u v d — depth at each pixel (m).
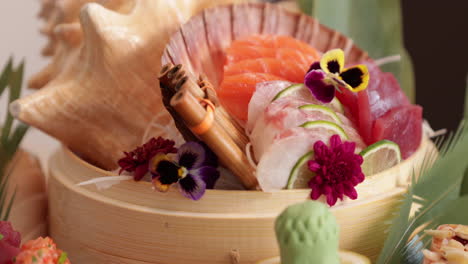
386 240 0.42
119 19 0.48
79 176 0.46
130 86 0.47
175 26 0.49
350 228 0.43
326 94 0.46
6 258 0.39
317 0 0.62
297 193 0.42
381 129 0.47
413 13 0.86
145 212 0.42
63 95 0.47
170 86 0.42
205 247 0.42
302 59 0.49
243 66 0.48
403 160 0.49
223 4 0.52
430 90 0.88
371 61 0.54
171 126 0.48
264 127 0.44
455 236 0.41
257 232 0.41
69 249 0.46
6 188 0.51
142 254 0.43
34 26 0.69
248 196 0.42
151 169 0.42
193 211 0.42
